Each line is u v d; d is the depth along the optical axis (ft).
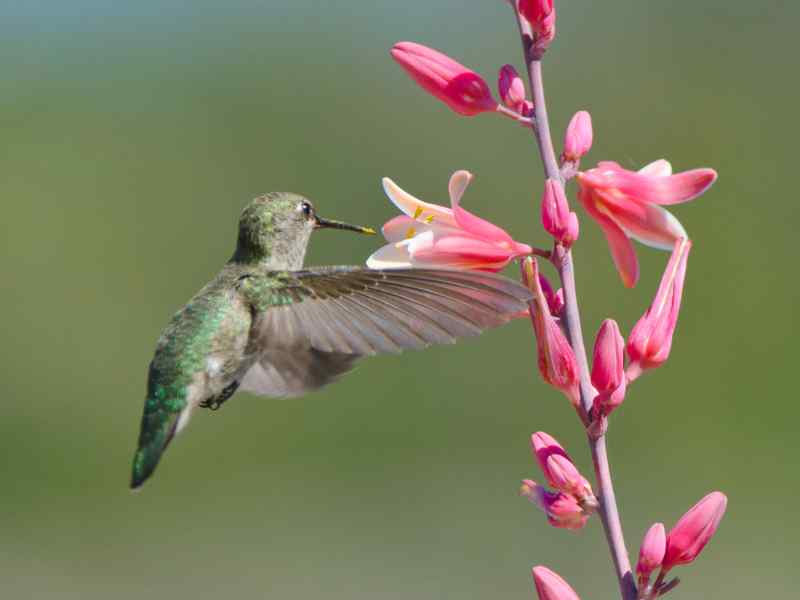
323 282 18.95
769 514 42.37
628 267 18.71
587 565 40.83
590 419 17.94
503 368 45.16
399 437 45.09
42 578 43.68
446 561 42.45
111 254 47.52
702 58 48.42
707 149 47.39
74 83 49.42
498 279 16.58
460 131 48.16
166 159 48.52
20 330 46.29
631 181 18.30
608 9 49.39
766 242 45.98
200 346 20.03
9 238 46.96
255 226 21.15
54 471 45.32
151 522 44.52
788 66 48.01
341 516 44.24
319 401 45.24
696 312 45.32
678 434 43.93
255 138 48.70
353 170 48.26
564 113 48.42
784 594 39.91
